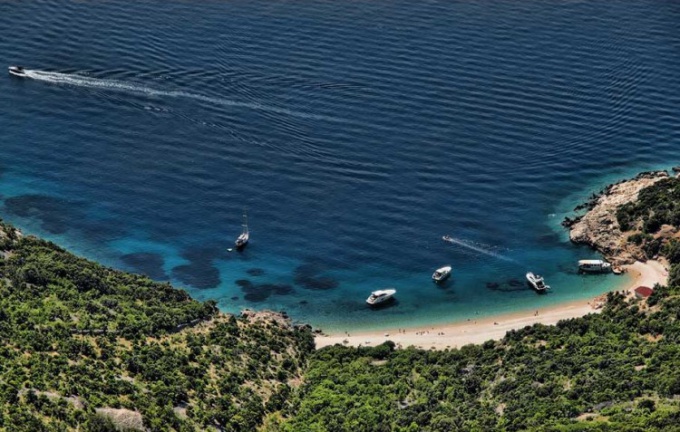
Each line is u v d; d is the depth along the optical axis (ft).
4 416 577.43
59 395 607.78
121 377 645.10
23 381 612.29
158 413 619.67
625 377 633.20
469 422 626.23
